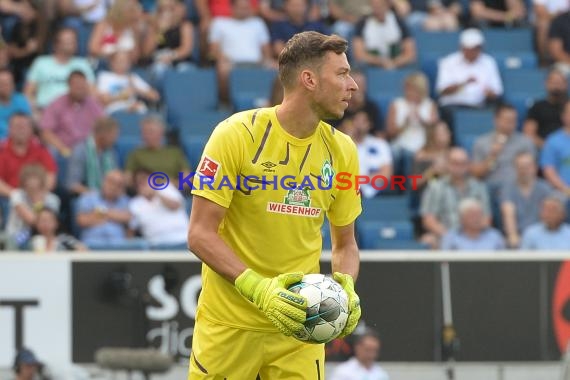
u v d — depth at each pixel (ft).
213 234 59.52
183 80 158.10
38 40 160.35
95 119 144.87
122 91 152.66
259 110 60.80
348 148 62.54
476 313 121.70
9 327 116.26
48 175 132.36
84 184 134.21
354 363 114.21
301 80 59.41
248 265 61.16
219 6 168.76
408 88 152.35
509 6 185.16
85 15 165.99
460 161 138.00
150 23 163.63
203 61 165.89
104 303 117.29
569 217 141.79
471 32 162.09
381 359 120.47
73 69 151.33
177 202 129.08
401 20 169.68
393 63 168.14
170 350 117.80
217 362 62.34
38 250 120.26
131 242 125.08
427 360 120.98
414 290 120.98
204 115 151.02
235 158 59.57
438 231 135.85
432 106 153.17
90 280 117.29
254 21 165.17
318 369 63.26
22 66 159.63
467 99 162.20
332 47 59.21
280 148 60.18
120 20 158.40
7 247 121.19
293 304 57.41
